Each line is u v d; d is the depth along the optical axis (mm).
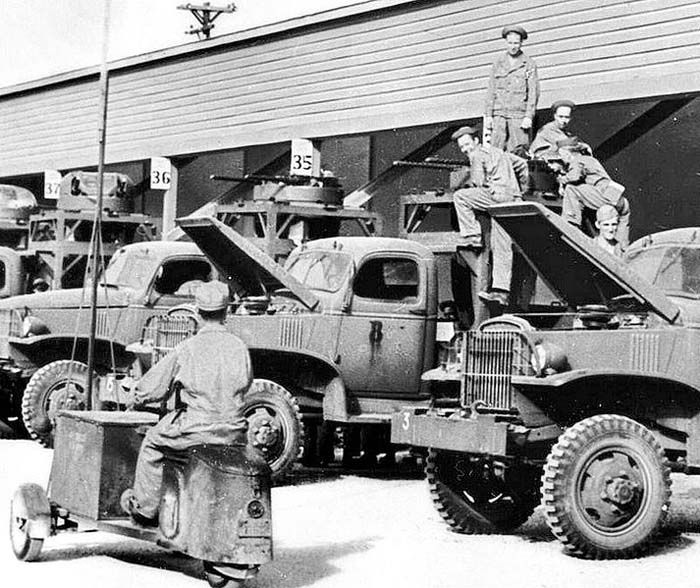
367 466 12398
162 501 6555
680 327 8406
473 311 11391
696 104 16438
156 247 13617
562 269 9070
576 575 7242
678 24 13523
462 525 8766
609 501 7754
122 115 22719
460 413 8375
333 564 7301
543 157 12445
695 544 8445
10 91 25812
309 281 11586
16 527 7223
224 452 6328
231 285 12141
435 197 11875
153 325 11914
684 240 9070
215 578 6336
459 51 16078
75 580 6555
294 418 10516
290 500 9945
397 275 11562
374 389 11391
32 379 12734
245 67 19672
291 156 18781
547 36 14859
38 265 15766
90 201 15750
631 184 16844
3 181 27766
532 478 8859
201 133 20625
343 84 17844
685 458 8609
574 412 8266
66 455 7320
